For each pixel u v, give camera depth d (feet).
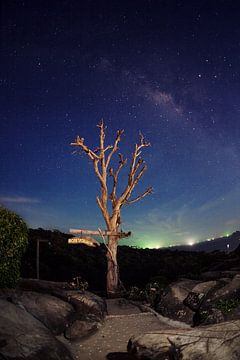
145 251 121.39
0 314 27.14
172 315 39.88
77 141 55.98
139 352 28.30
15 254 35.27
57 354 25.66
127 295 53.16
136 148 58.03
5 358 22.91
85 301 40.29
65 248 95.09
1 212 34.30
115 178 58.29
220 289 38.04
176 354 26.40
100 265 91.76
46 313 34.19
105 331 36.29
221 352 24.89
